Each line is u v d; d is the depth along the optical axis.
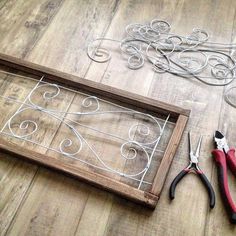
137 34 1.20
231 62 1.13
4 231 0.82
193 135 0.97
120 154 0.94
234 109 1.02
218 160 0.89
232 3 1.29
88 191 0.88
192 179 0.89
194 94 1.05
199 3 1.29
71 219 0.84
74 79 1.04
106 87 1.03
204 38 1.19
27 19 1.25
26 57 1.14
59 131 0.98
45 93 1.05
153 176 0.90
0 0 1.29
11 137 0.97
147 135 0.97
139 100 1.00
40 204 0.86
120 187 0.84
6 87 1.07
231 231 0.82
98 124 0.99
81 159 0.93
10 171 0.91
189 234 0.82
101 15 1.26
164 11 1.27
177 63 1.12
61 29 1.22
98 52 1.15
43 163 0.88
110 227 0.83
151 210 0.85
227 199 0.83
